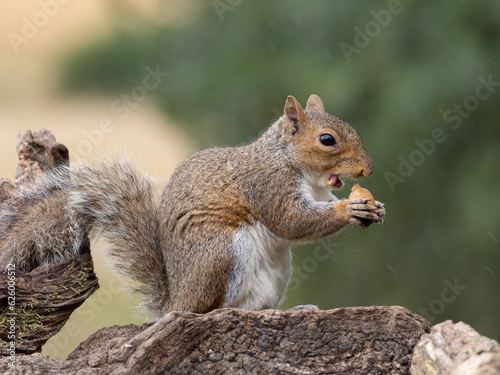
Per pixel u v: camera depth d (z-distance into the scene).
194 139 15.66
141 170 8.86
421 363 6.57
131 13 16.89
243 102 15.20
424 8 13.78
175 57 16.02
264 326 6.82
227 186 8.38
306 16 14.62
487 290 14.30
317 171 8.57
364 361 6.77
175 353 6.61
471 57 13.12
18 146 9.45
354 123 13.98
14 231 8.54
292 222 8.36
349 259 15.23
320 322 6.85
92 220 8.62
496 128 13.77
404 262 14.84
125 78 16.95
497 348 5.95
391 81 13.70
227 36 15.50
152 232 8.62
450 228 14.27
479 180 13.69
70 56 17.48
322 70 14.46
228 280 8.03
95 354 6.61
